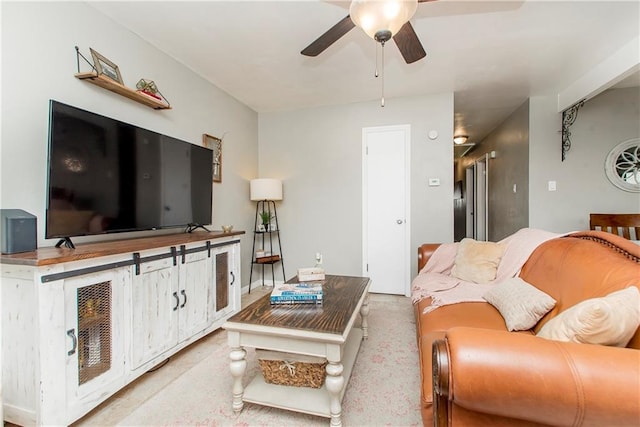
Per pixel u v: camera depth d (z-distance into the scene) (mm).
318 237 3924
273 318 1511
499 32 2242
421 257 2717
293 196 4012
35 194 1641
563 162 3531
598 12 2008
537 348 793
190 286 2125
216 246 2422
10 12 1541
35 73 1643
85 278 1430
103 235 1986
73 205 1592
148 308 1776
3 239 1341
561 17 2061
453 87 3293
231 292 2625
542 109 3586
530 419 796
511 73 2938
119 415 1491
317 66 2785
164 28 2191
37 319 1249
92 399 1442
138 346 1703
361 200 3752
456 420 912
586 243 1453
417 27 2170
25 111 1600
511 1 1890
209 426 1418
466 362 800
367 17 1473
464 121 4691
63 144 1540
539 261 1759
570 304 1275
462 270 2320
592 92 2871
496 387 771
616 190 3414
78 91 1854
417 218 3561
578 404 726
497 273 2174
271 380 1616
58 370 1309
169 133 2570
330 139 3857
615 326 872
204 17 2066
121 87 1974
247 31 2240
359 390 1673
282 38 2334
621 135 3387
